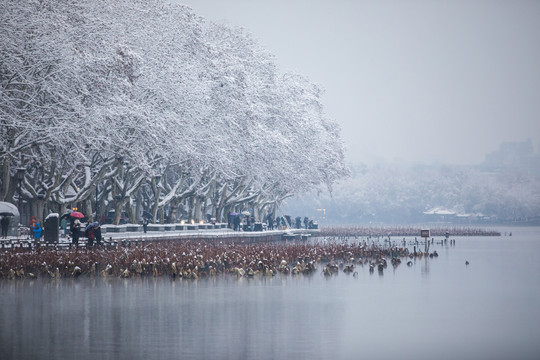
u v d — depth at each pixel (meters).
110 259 76.00
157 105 105.06
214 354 40.78
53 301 56.91
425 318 52.31
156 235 101.81
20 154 94.62
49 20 87.81
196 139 111.31
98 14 101.50
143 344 42.72
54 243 82.81
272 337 45.25
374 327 48.78
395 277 77.88
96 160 105.88
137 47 104.12
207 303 57.09
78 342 43.00
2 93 86.00
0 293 60.75
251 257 83.75
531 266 92.81
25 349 41.22
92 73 90.06
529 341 45.12
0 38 85.44
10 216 86.06
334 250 105.00
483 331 48.00
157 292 62.56
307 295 62.47
